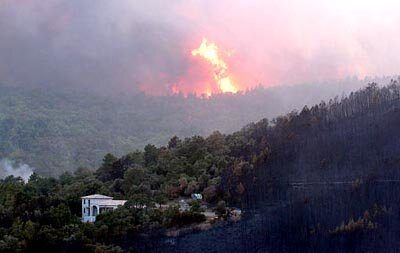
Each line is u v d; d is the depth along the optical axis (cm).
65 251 16362
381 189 18425
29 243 16350
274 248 16050
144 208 19275
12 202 19538
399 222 16400
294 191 19638
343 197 18300
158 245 16912
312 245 15850
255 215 18475
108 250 16250
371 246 15500
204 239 17162
